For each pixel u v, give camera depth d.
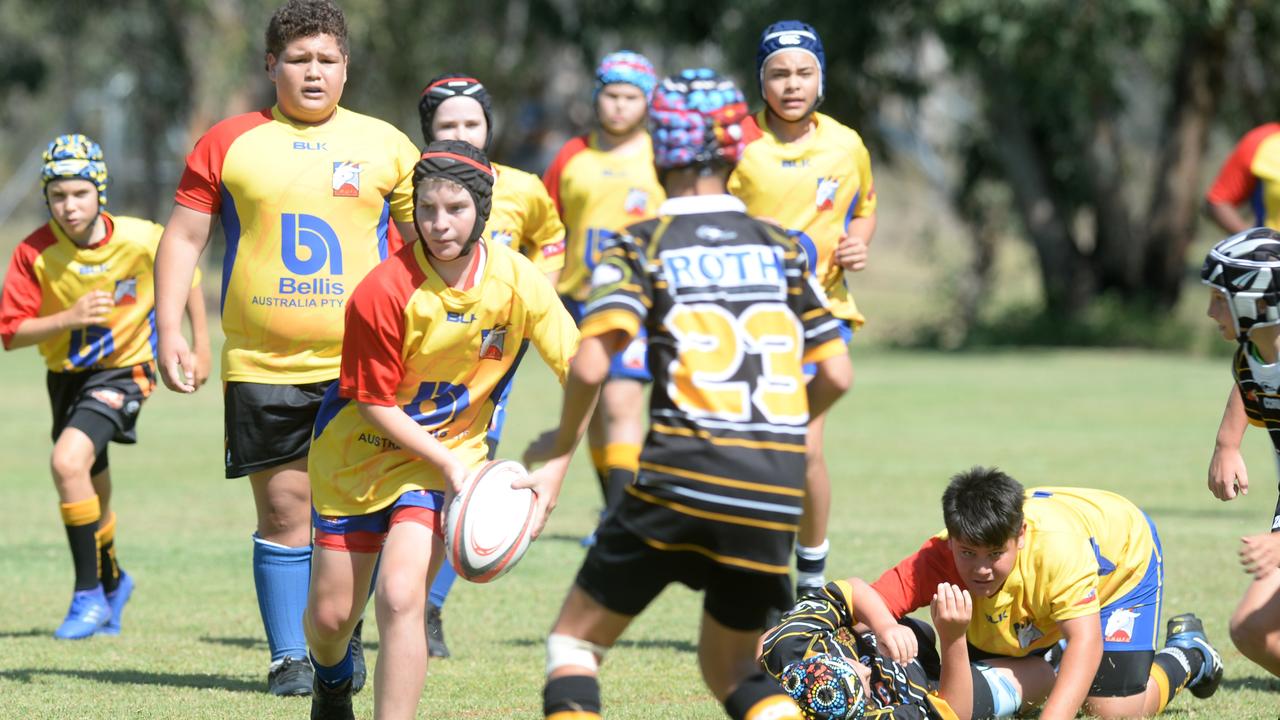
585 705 14.45
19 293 27.61
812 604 19.62
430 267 17.56
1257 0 103.00
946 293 131.88
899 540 35.78
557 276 28.34
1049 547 18.95
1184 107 114.25
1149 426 64.12
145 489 46.75
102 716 20.36
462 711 20.86
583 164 31.66
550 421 66.00
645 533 14.42
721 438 14.33
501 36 138.25
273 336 21.98
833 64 106.31
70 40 148.88
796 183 26.11
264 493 22.28
